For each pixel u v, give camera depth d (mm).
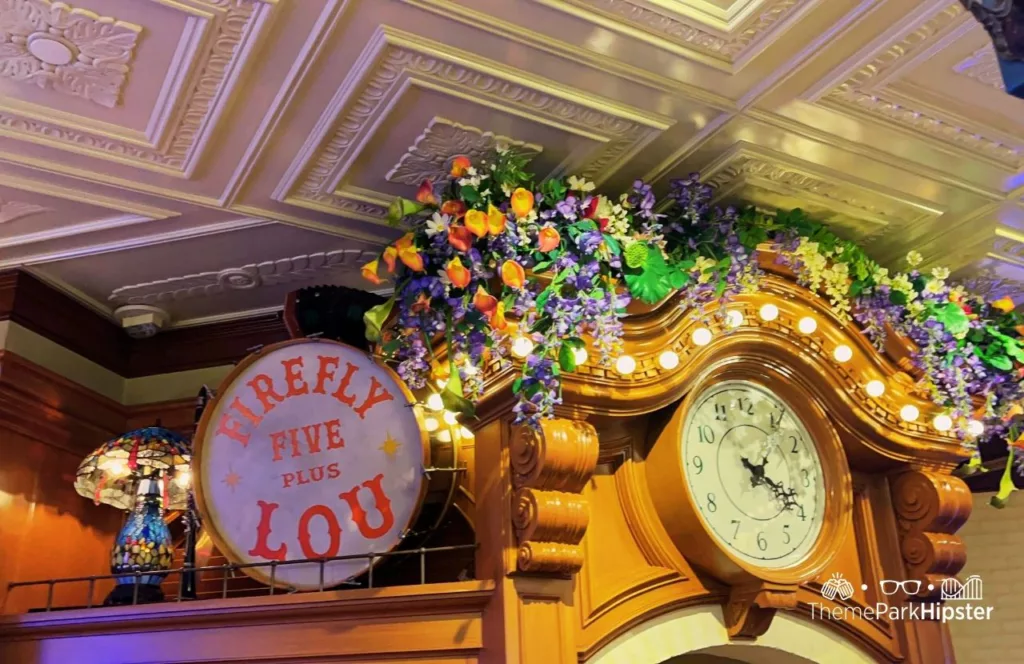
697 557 1782
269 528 1800
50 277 2193
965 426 2084
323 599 1639
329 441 1833
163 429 2139
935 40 1574
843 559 2062
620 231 1765
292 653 1648
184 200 1902
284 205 1942
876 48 1582
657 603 1740
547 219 1752
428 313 1699
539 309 1634
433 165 1843
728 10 1512
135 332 2438
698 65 1617
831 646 1962
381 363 1848
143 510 2070
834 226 2172
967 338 2238
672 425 1807
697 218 1880
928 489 2082
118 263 2158
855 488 2148
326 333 2074
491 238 1676
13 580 2051
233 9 1422
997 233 2205
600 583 1720
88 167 1782
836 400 2023
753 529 1858
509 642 1531
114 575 1864
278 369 1902
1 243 2037
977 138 1863
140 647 1759
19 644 1854
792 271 1985
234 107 1643
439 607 1605
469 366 1682
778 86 1669
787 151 1869
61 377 2248
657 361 1758
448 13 1460
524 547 1575
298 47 1510
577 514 1598
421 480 1760
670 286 1764
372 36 1492
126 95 1611
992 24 992
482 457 1726
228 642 1696
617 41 1550
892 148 1879
